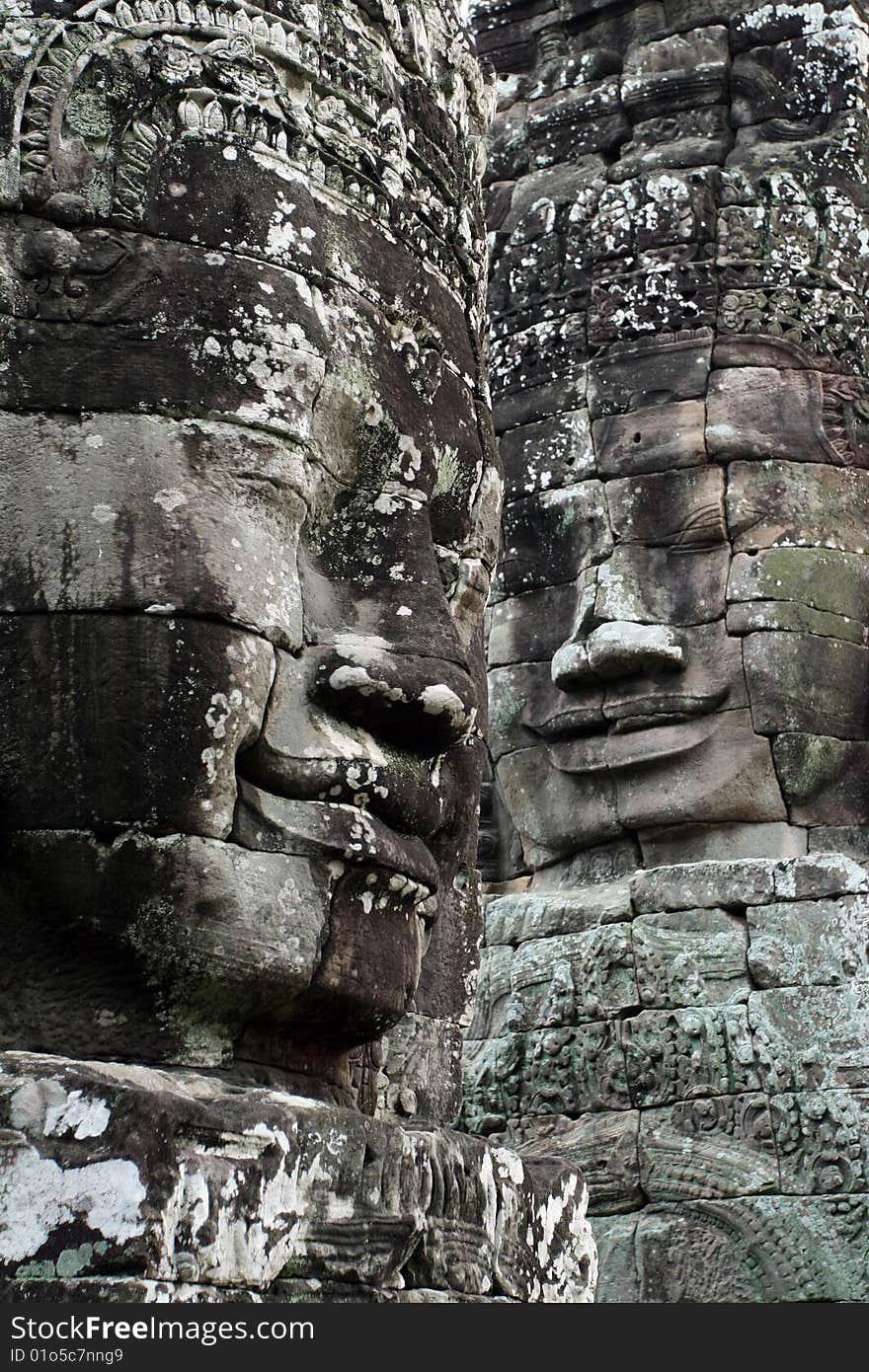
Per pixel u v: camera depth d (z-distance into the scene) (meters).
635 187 8.91
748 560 8.25
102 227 4.07
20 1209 3.39
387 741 4.23
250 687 3.93
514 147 9.42
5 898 3.87
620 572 8.42
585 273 8.95
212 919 3.84
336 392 4.30
